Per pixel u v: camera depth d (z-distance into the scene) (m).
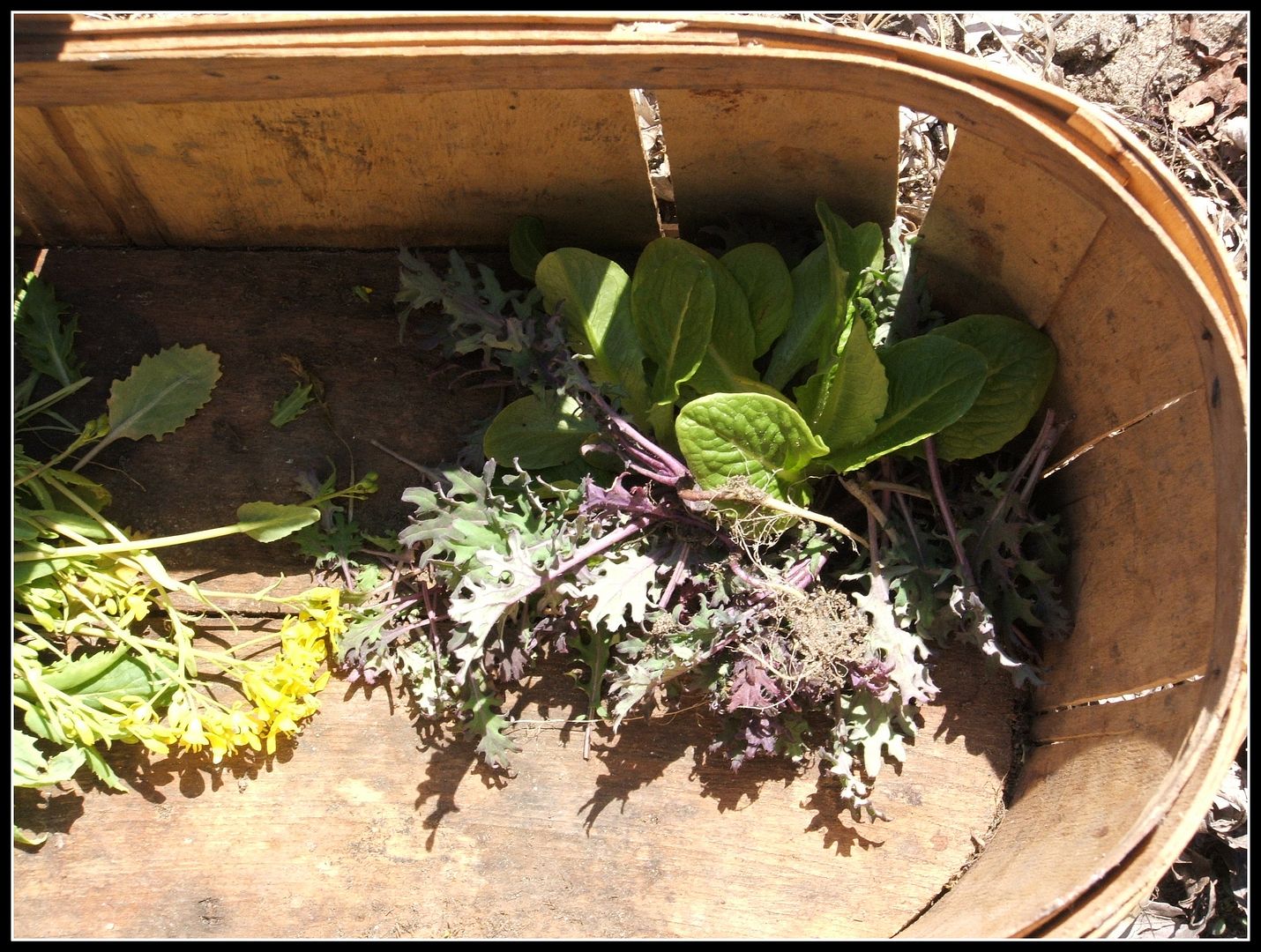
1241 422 1.20
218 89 1.30
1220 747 1.18
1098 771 1.39
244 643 1.59
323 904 1.56
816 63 1.26
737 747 1.56
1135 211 1.26
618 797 1.58
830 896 1.53
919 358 1.51
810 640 1.45
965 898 1.44
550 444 1.59
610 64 1.26
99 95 1.31
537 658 1.62
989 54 1.88
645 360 1.68
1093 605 1.49
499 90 1.35
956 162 1.44
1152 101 1.86
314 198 1.66
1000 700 1.60
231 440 1.71
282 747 1.62
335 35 1.24
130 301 1.75
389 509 1.69
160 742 1.53
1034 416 1.62
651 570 1.51
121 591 1.60
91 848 1.58
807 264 1.59
